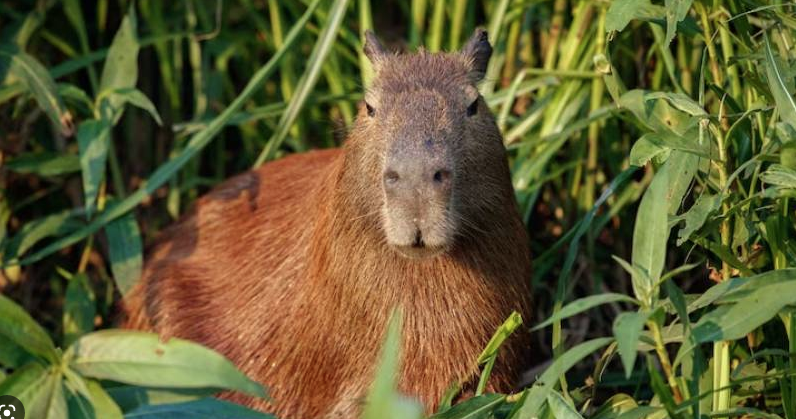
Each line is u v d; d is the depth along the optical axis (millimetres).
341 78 11930
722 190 7691
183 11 12344
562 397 7234
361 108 8656
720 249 7691
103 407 6648
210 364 6520
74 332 10422
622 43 10789
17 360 6797
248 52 12555
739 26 8734
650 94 8172
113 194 12336
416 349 8438
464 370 8484
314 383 8828
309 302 8812
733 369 8266
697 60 10320
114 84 10258
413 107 7941
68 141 11969
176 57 12078
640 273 6824
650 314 6430
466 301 8406
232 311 9508
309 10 10289
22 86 10250
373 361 8500
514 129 10961
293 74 11992
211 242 10133
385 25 12906
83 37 11734
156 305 9961
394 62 8555
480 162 8203
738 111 8359
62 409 6594
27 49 11992
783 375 7434
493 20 11078
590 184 11000
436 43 11625
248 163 12547
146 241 12086
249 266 9602
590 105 10938
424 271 8336
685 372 7695
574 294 11367
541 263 11062
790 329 7695
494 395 7516
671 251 10875
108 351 6652
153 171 12383
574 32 10945
